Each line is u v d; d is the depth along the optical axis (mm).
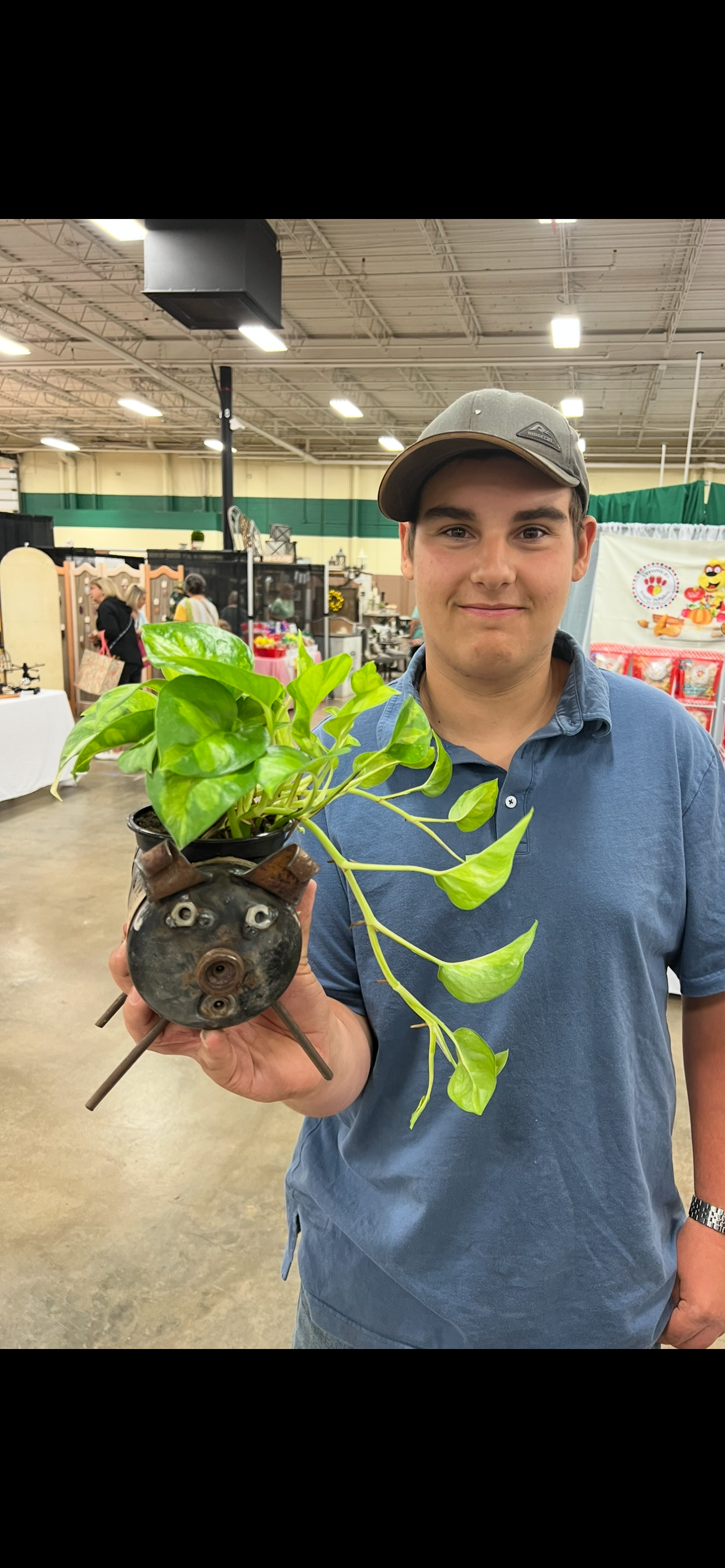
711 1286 810
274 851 473
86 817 5336
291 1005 604
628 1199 768
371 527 16125
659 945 782
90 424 14789
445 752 528
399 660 10336
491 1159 761
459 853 756
